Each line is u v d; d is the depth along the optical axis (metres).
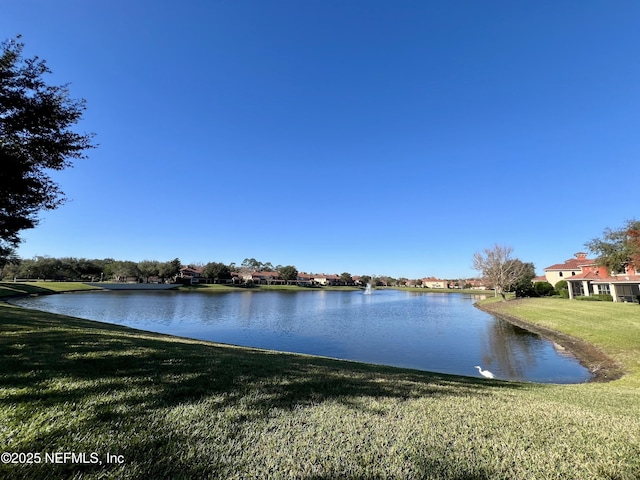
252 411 3.57
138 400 3.64
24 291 45.69
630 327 16.48
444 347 16.45
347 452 2.78
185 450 2.68
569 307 26.23
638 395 6.18
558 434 3.34
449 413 3.87
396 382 5.57
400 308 41.41
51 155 8.77
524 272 48.66
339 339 18.67
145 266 85.12
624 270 32.69
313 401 4.04
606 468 2.68
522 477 2.53
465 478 2.48
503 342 17.53
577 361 12.96
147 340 8.29
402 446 2.93
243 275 108.12
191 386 4.29
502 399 4.77
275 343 17.47
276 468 2.49
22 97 7.94
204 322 25.02
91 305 35.16
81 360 5.13
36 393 3.59
